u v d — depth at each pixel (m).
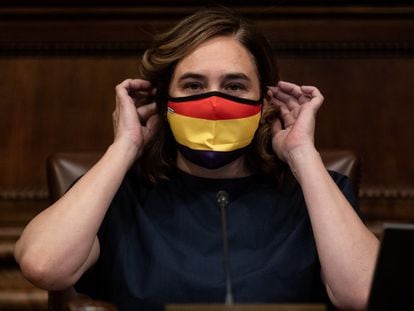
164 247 5.43
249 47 5.71
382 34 9.38
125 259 5.48
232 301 4.68
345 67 9.31
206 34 5.57
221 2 9.39
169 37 5.70
